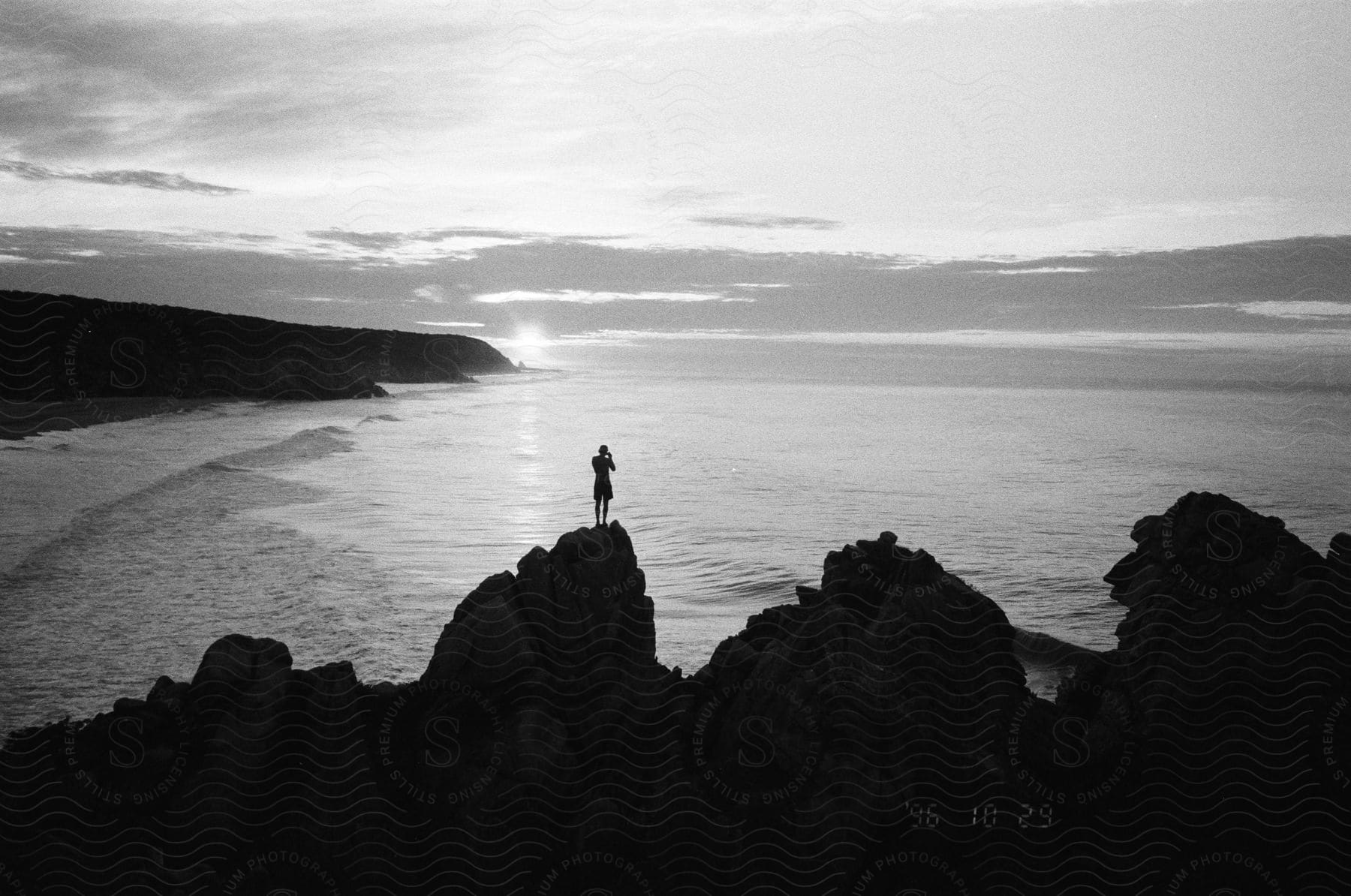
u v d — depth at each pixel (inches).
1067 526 1209.4
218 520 1075.3
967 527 1196.5
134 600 717.3
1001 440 2385.6
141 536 967.0
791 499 1392.7
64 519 1026.1
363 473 1558.8
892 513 1290.6
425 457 1830.7
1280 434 2385.6
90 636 626.5
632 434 2475.4
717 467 1788.9
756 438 2407.7
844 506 1341.0
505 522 1107.9
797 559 964.0
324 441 2071.9
